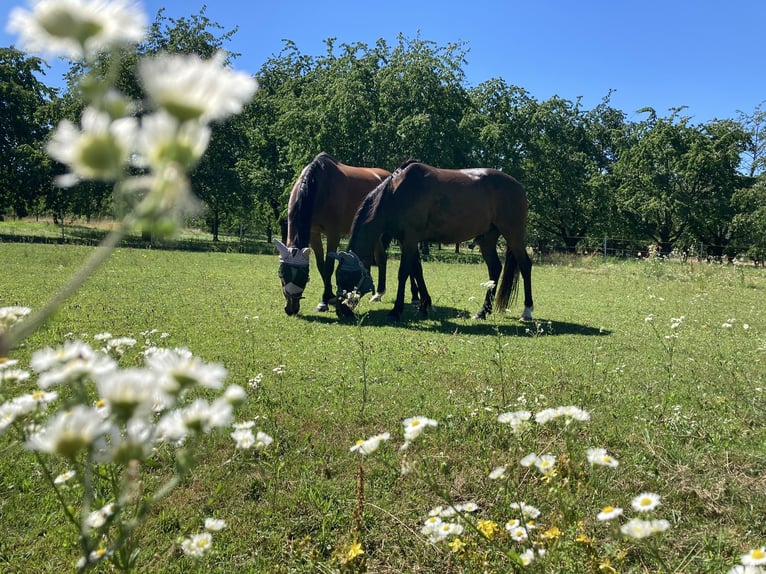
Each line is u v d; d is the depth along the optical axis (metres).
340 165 10.38
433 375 5.58
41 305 8.08
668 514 3.05
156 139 0.51
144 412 0.83
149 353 2.18
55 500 3.00
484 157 28.23
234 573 2.56
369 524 2.96
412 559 2.69
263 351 6.30
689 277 16.61
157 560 2.60
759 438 4.00
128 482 1.23
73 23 0.51
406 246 8.89
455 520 2.39
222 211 29.36
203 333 7.04
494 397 4.83
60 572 2.48
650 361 6.38
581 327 8.52
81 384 1.07
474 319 9.03
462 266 19.80
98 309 8.12
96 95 0.54
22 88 26.84
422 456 3.47
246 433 2.00
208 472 3.40
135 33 0.54
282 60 33.81
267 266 16.55
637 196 32.75
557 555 2.25
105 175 0.52
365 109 24.84
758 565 1.66
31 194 26.39
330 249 10.32
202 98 0.49
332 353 6.36
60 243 21.42
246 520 2.99
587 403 4.74
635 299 11.92
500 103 29.50
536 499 3.07
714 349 7.07
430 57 26.16
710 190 32.34
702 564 2.56
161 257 17.42
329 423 4.25
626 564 2.61
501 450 3.78
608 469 3.43
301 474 3.44
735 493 3.24
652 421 4.28
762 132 34.00
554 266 21.58
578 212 33.56
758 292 14.00
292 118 25.70
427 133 24.33
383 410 4.53
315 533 2.89
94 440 0.82
